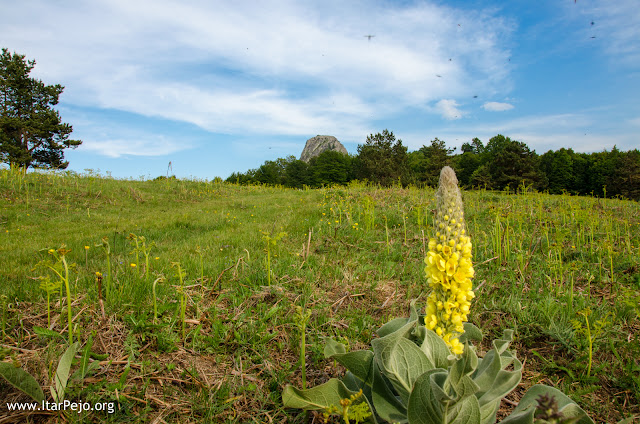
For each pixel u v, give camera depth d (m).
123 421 2.21
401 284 4.56
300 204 13.02
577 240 6.24
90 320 3.21
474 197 12.38
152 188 16.75
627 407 2.47
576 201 10.99
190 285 4.06
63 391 2.21
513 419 1.67
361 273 4.76
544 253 5.61
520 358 3.07
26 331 3.01
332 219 8.84
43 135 32.69
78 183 14.68
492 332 3.42
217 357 2.88
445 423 1.59
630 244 6.01
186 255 5.65
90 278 4.18
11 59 32.62
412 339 2.17
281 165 81.38
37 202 11.55
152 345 2.96
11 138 31.69
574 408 1.66
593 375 2.76
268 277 4.20
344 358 2.04
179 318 3.31
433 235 1.97
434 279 1.83
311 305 3.82
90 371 2.53
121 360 2.72
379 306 3.89
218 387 2.51
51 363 2.46
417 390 1.66
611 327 3.28
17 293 3.70
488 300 3.95
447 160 51.03
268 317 3.44
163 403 2.35
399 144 52.09
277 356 2.97
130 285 3.81
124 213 11.89
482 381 1.71
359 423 1.93
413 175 50.34
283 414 2.34
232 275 4.53
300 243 6.50
